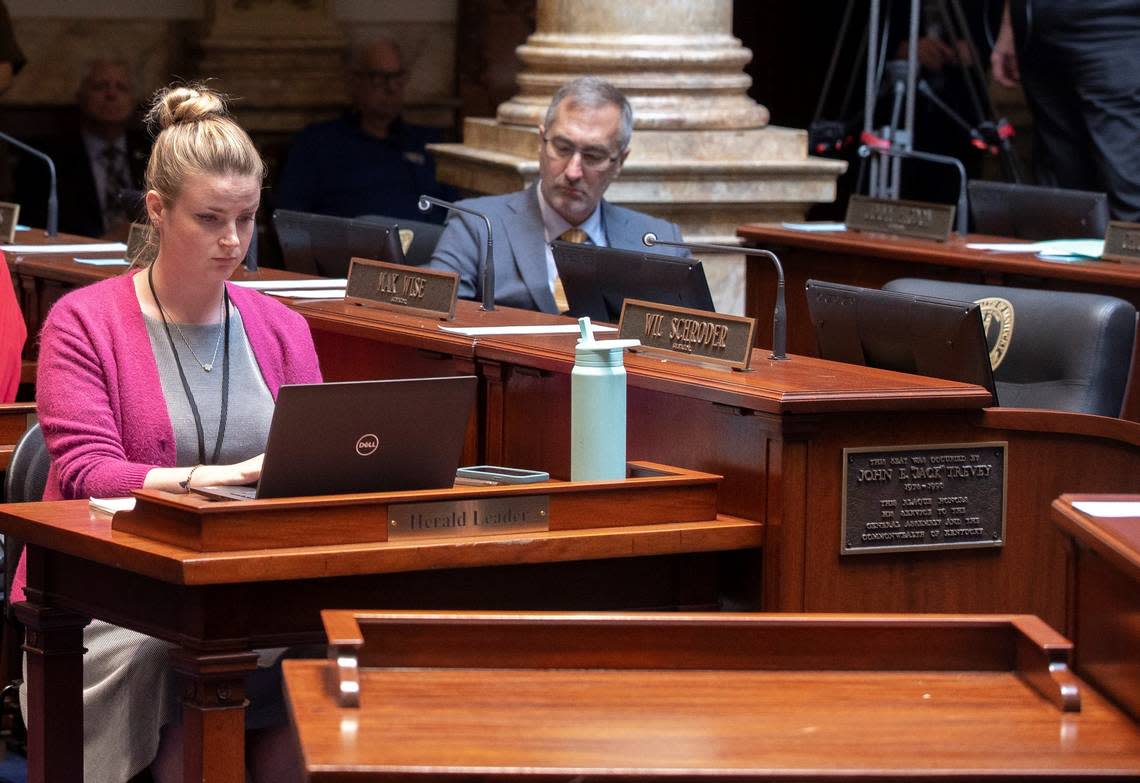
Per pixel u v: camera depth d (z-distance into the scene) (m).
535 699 5.06
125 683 7.71
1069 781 4.56
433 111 24.38
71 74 22.77
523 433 8.76
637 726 4.86
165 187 7.96
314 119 23.41
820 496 7.41
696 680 5.31
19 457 8.59
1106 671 5.24
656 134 16.86
